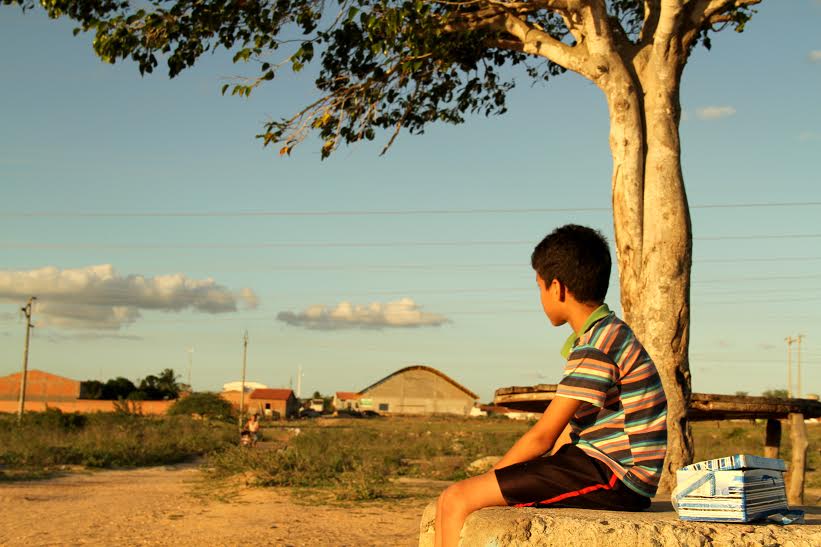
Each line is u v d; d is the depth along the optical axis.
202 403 73.12
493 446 36.34
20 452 21.45
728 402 8.92
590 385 3.18
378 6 9.74
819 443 38.28
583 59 9.86
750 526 3.09
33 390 94.31
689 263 9.21
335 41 10.42
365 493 13.60
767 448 10.48
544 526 3.01
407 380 116.69
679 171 9.43
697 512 3.14
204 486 15.90
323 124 10.94
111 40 9.61
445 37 10.53
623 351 3.25
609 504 3.28
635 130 9.52
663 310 9.02
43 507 12.45
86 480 17.59
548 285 3.40
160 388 110.25
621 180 9.51
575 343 3.35
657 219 9.26
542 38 10.29
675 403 8.80
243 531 9.82
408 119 12.23
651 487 3.28
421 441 39.62
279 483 15.80
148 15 9.59
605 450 3.29
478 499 3.29
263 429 56.22
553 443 3.23
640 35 10.26
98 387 99.19
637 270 9.27
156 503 13.06
